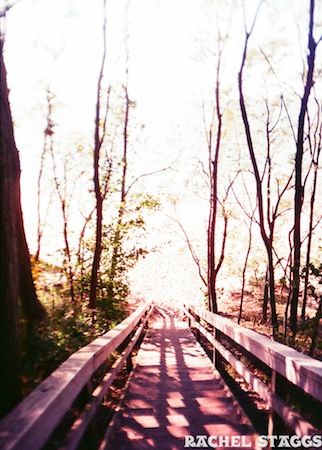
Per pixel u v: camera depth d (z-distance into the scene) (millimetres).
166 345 8570
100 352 3143
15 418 1593
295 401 4141
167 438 3115
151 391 4570
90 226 12281
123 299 12180
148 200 12445
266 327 13312
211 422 3459
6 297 2656
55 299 6832
